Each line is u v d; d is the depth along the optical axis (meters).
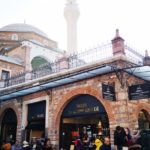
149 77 11.52
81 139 13.09
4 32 30.27
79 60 12.84
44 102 14.06
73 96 12.25
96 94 11.20
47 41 31.91
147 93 9.28
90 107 11.63
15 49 25.72
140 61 12.14
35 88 13.25
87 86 11.71
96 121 12.59
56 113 12.81
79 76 11.38
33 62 26.83
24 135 14.44
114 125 10.20
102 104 10.91
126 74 10.73
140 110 11.11
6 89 16.56
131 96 9.80
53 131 12.65
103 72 10.91
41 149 11.79
